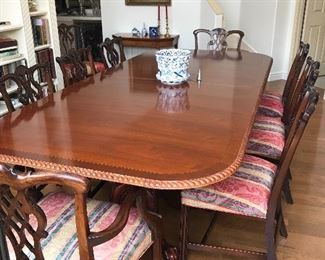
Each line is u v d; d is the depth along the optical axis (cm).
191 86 213
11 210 102
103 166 120
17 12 304
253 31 502
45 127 153
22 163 125
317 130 350
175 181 112
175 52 220
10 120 161
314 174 268
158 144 136
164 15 466
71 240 125
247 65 271
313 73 186
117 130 149
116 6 484
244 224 213
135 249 129
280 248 192
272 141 206
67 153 129
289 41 524
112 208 144
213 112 170
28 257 117
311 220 216
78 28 505
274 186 151
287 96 259
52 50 351
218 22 416
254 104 182
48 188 212
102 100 188
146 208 133
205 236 191
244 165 172
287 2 504
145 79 229
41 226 102
